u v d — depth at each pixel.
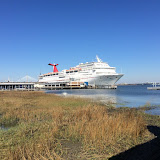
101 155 6.82
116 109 21.30
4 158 6.25
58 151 7.10
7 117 14.23
